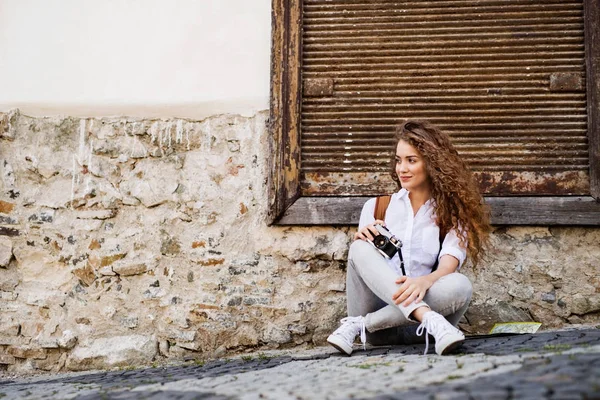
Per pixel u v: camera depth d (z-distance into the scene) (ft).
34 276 12.75
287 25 12.90
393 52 12.81
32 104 13.05
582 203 12.21
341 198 12.57
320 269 12.59
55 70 13.15
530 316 12.27
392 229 10.35
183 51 13.14
